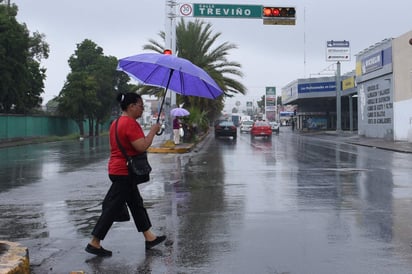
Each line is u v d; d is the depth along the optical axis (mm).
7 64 36938
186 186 11922
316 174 14320
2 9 39406
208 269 5453
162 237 6426
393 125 34406
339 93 49344
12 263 4578
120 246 6438
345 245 6383
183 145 26922
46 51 50219
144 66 6664
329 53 52344
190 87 6684
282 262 5680
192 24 36094
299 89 59875
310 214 8383
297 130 69562
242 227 7430
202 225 7590
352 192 10820
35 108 51500
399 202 9539
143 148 5891
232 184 12227
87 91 49531
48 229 7469
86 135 55906
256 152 24031
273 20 24984
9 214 8617
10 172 15547
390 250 6137
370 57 38562
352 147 28406
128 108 6012
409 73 31453
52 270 5449
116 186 5965
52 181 13180
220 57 36906
